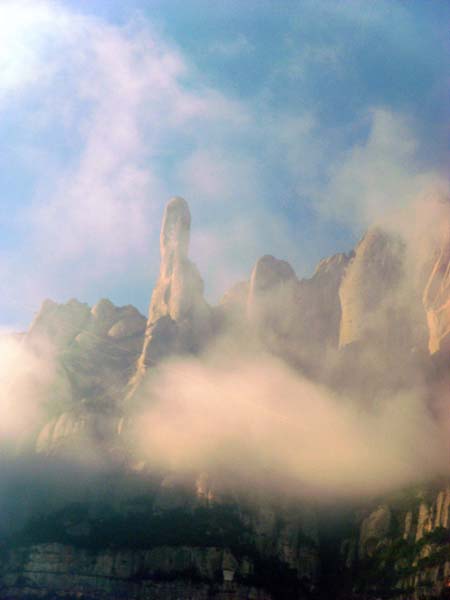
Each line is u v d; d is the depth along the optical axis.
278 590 156.62
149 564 155.50
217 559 155.38
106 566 155.38
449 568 149.50
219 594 152.75
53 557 155.75
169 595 152.38
